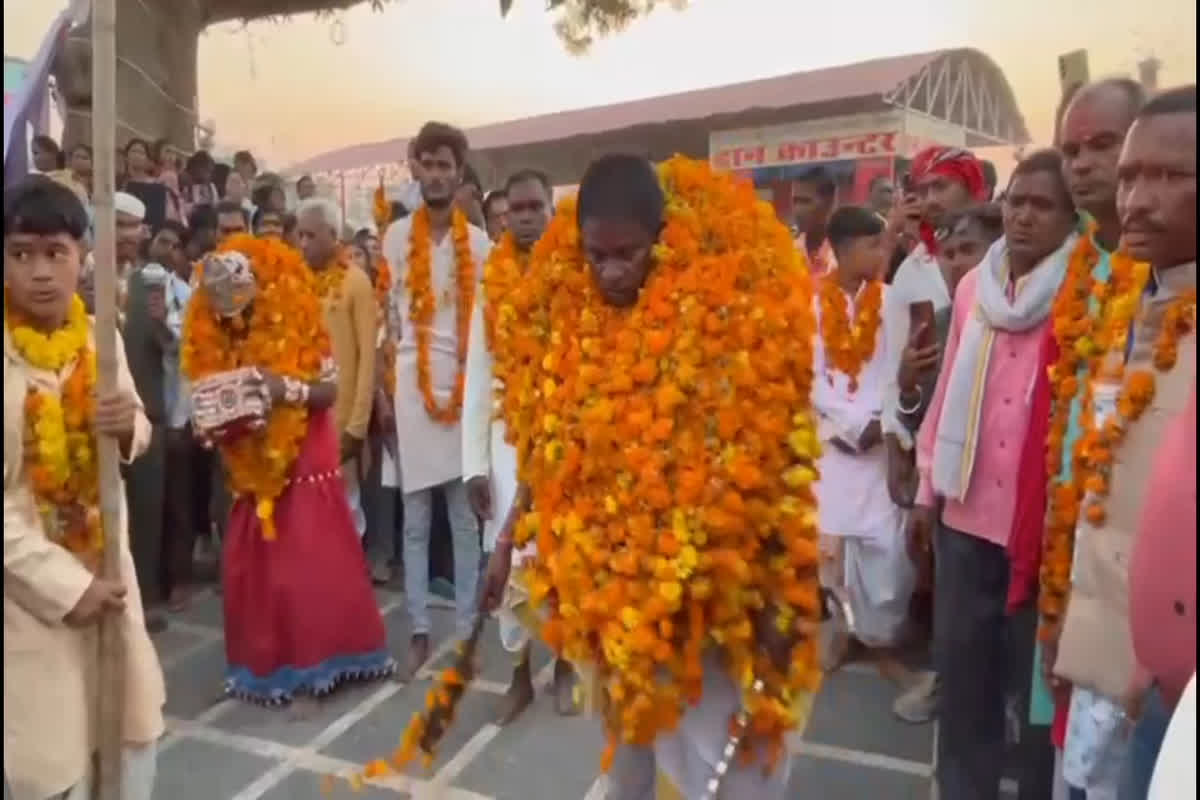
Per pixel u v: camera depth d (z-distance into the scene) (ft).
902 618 12.53
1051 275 7.75
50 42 15.24
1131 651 6.19
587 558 6.33
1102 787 6.59
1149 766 5.49
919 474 9.29
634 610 6.07
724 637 6.26
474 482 10.87
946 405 8.46
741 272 6.22
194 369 11.60
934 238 12.09
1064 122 7.33
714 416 6.07
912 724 11.62
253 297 11.57
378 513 16.96
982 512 8.25
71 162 17.97
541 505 6.70
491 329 9.87
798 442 6.13
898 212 13.75
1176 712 4.15
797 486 6.15
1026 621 8.24
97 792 7.73
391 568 17.28
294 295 11.78
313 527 11.98
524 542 6.89
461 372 13.20
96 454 7.41
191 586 16.61
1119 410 6.18
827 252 13.41
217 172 22.68
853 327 12.27
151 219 19.92
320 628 12.00
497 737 11.18
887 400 11.44
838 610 12.63
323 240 14.76
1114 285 6.81
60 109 19.17
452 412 13.05
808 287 6.46
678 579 5.96
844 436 12.17
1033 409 7.77
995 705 8.64
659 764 6.72
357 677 12.51
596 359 6.42
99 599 7.11
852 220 12.16
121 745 7.62
